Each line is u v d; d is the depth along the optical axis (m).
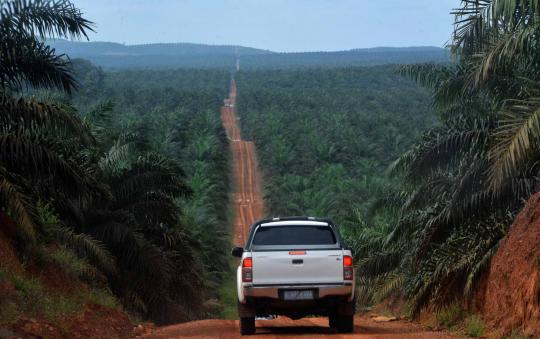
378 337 12.88
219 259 65.69
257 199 107.88
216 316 47.66
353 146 134.50
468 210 17.20
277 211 92.81
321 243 14.09
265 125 166.50
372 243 29.27
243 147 153.25
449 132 17.83
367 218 40.94
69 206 21.03
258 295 13.42
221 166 111.56
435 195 21.55
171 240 27.95
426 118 195.38
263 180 120.88
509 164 13.21
